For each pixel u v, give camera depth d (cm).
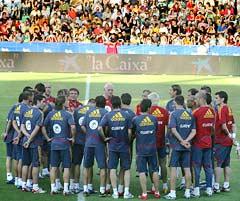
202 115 2345
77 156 2434
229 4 6444
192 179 2453
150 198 2350
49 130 2397
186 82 5062
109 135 2336
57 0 6388
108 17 6266
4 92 4525
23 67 5512
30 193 2409
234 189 2525
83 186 2442
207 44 5653
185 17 6244
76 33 5994
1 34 5928
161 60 5481
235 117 3856
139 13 6288
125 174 2344
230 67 5472
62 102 2383
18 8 6275
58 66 5500
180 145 2316
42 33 6006
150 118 2303
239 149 2472
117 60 5491
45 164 2655
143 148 2306
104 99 2388
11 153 2564
